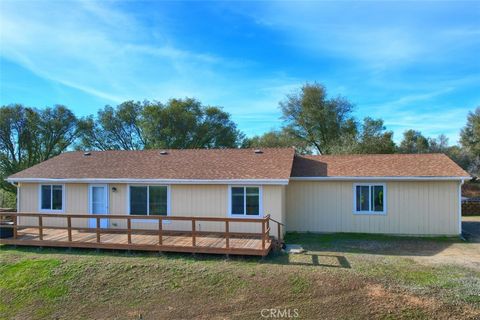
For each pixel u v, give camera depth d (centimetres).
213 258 1224
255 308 866
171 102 4403
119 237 1423
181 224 1590
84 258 1245
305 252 1299
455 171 1628
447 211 1620
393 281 967
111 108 4619
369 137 3319
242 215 1534
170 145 4244
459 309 802
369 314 806
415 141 4766
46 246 1376
